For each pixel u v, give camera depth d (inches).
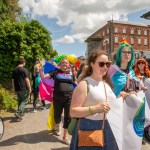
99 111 111.6
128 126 156.5
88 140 114.7
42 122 321.4
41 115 365.7
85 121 118.2
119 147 122.2
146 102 198.1
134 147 155.3
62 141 245.1
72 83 247.8
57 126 264.8
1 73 567.8
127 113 157.9
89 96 116.5
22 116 334.6
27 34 602.2
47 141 245.4
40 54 609.9
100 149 114.8
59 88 242.1
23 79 330.0
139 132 157.6
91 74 124.6
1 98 398.6
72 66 291.0
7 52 575.2
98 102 116.7
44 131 279.1
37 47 604.4
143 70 236.5
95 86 119.3
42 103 412.8
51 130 275.1
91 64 123.4
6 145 234.8
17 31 582.2
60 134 267.1
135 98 157.9
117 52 170.9
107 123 120.0
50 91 328.5
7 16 679.1
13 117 348.2
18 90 328.8
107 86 124.9
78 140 117.2
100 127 117.9
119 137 122.3
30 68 595.8
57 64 276.4
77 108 114.4
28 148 227.3
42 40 625.3
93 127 117.3
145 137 226.7
